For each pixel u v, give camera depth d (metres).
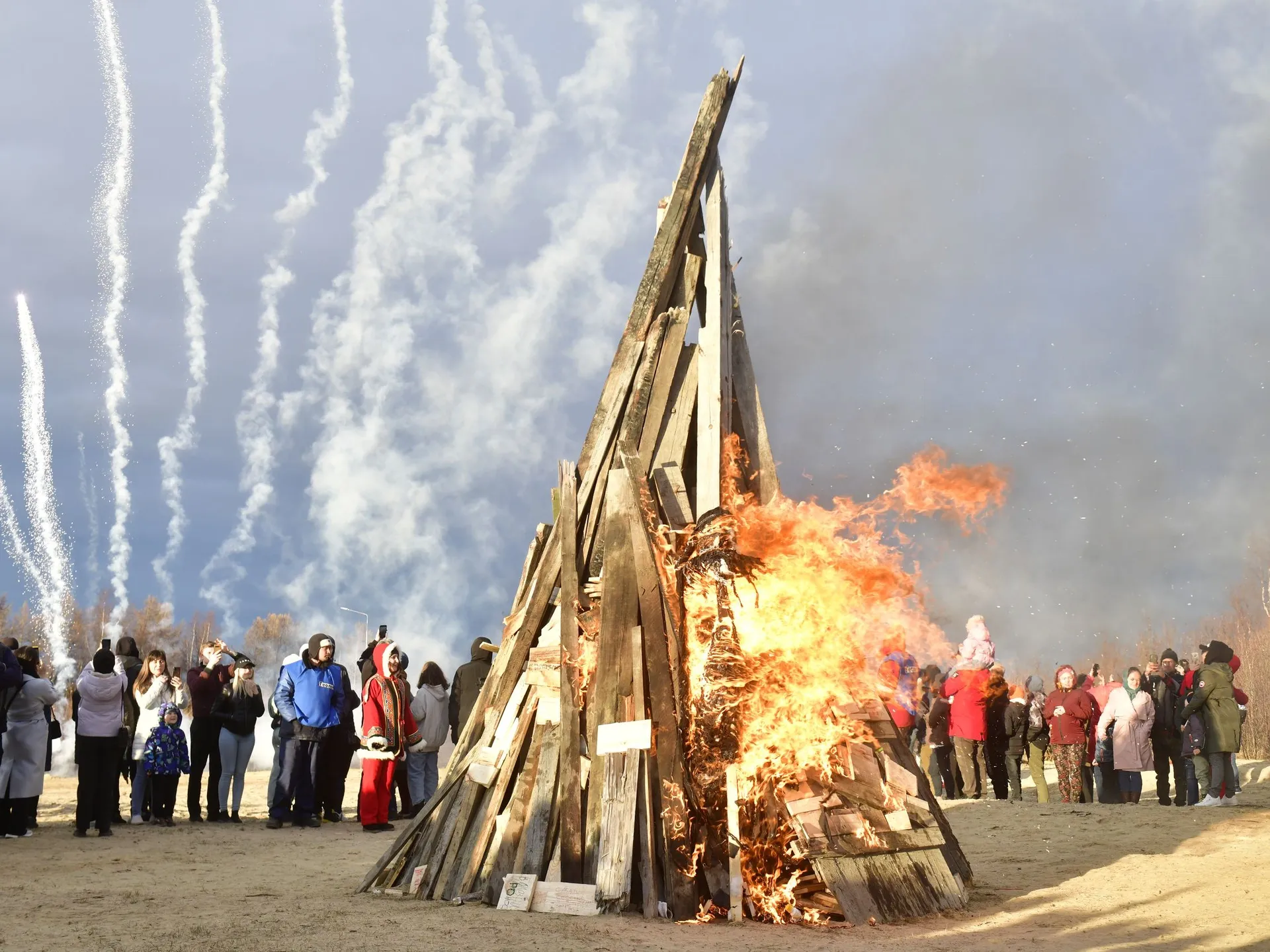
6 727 11.06
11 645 11.70
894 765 7.74
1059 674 13.90
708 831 7.05
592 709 7.44
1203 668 13.17
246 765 13.30
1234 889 7.47
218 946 5.71
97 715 11.27
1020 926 6.48
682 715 7.37
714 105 9.25
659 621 7.52
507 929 6.20
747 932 6.25
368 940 5.86
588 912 6.76
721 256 8.98
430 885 7.43
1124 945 5.90
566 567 7.90
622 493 7.95
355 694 13.55
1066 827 11.03
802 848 6.80
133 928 6.24
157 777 12.49
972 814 12.46
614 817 7.02
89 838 11.11
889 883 6.91
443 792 7.93
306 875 8.75
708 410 8.46
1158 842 9.85
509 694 7.97
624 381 8.48
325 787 13.35
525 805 7.46
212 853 10.06
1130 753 13.77
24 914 6.72
